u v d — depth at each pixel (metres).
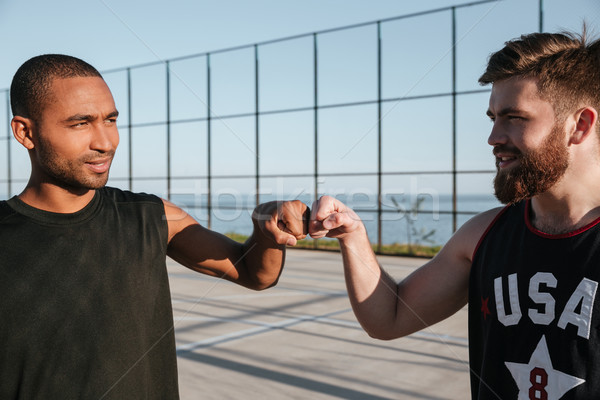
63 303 1.18
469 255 1.34
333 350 4.16
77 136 1.17
